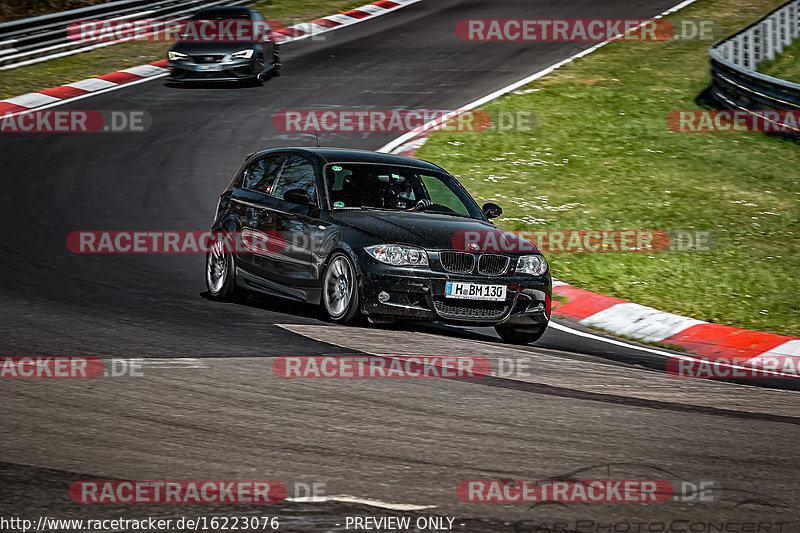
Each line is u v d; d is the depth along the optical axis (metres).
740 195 59.31
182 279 37.94
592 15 117.62
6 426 18.67
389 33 109.25
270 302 35.44
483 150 65.94
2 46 86.19
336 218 31.75
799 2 108.00
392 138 67.25
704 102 80.44
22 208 48.28
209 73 78.94
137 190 53.50
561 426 21.20
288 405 21.19
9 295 32.34
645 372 28.69
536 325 31.78
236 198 35.72
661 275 45.25
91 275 37.06
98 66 88.94
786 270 46.62
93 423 19.16
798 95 70.69
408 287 29.78
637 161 65.56
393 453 18.45
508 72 89.88
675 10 119.25
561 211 54.66
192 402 20.95
